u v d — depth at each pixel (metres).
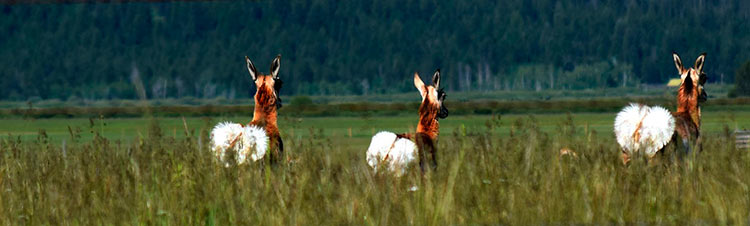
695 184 26.17
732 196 24.72
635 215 24.23
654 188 26.44
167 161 28.33
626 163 33.66
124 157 29.27
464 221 23.47
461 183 25.86
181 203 24.34
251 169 27.20
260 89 33.81
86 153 31.02
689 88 38.69
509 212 24.00
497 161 27.75
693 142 36.09
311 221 23.33
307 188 25.12
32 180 27.27
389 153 30.09
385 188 25.20
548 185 25.31
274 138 32.91
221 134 31.45
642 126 35.44
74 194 24.98
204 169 26.75
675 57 39.41
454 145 30.59
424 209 23.59
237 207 23.47
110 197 24.91
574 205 24.27
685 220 23.58
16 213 24.53
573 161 28.84
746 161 29.59
